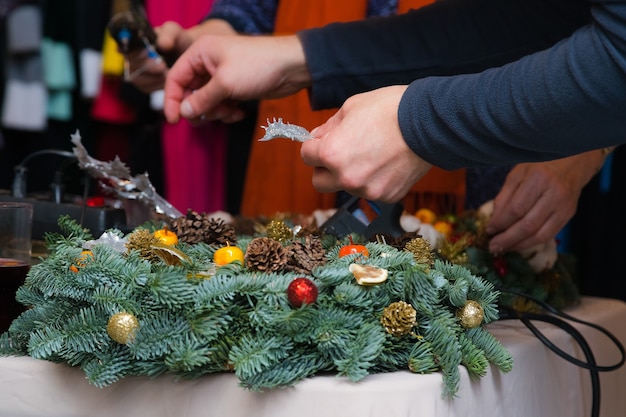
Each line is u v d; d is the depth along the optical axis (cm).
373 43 146
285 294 90
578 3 134
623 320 149
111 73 287
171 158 276
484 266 132
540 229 136
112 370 91
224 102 157
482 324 103
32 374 97
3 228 108
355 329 92
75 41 287
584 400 127
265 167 203
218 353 90
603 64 89
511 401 106
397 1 186
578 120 93
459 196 180
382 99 104
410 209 177
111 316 90
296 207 200
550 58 94
